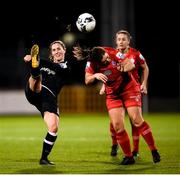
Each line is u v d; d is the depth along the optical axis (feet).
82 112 260.21
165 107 266.98
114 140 93.61
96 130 158.20
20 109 243.40
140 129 80.94
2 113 241.76
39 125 180.86
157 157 80.69
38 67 78.33
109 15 251.80
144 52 278.67
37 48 77.92
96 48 79.66
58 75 82.94
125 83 80.12
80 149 105.60
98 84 259.39
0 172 74.33
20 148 108.58
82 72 266.16
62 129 162.61
